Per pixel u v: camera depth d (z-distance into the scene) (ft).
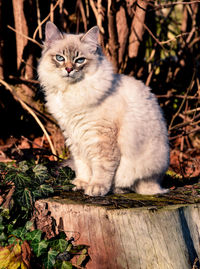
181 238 8.66
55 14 17.63
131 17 16.08
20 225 9.74
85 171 11.62
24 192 9.52
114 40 15.25
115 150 10.65
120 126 10.76
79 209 8.96
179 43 18.63
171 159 17.54
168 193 11.17
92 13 17.58
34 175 10.10
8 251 9.12
